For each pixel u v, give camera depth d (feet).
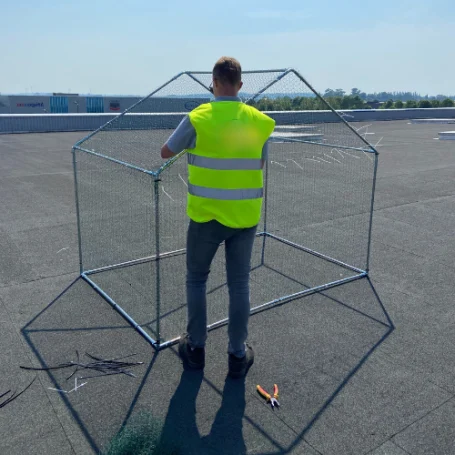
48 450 8.42
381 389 10.32
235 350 10.43
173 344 11.90
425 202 27.30
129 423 9.07
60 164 37.91
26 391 9.98
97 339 12.05
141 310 13.53
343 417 9.43
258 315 13.48
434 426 9.21
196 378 10.58
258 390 10.11
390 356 11.60
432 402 9.94
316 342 12.14
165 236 19.86
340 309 13.97
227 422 9.21
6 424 9.02
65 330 12.42
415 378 10.74
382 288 15.52
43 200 26.17
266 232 21.08
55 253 17.94
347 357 11.51
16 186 29.66
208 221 9.80
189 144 9.66
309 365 11.15
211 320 13.12
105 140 16.46
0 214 23.25
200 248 10.14
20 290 14.73
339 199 27.55
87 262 16.94
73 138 56.44
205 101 16.70
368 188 30.55
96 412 9.41
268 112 16.26
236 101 9.76
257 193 9.96
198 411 9.50
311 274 16.51
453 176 35.40
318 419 9.36
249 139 9.57
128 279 15.65
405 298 14.80
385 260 18.04
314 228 22.02
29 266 16.66
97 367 10.89
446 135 62.75
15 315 13.15
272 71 14.83
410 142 58.80
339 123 16.34
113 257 17.46
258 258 17.98
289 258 18.04
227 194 9.61
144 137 16.98
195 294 10.48
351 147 16.16
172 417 9.30
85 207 22.08
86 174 21.61
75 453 8.36
